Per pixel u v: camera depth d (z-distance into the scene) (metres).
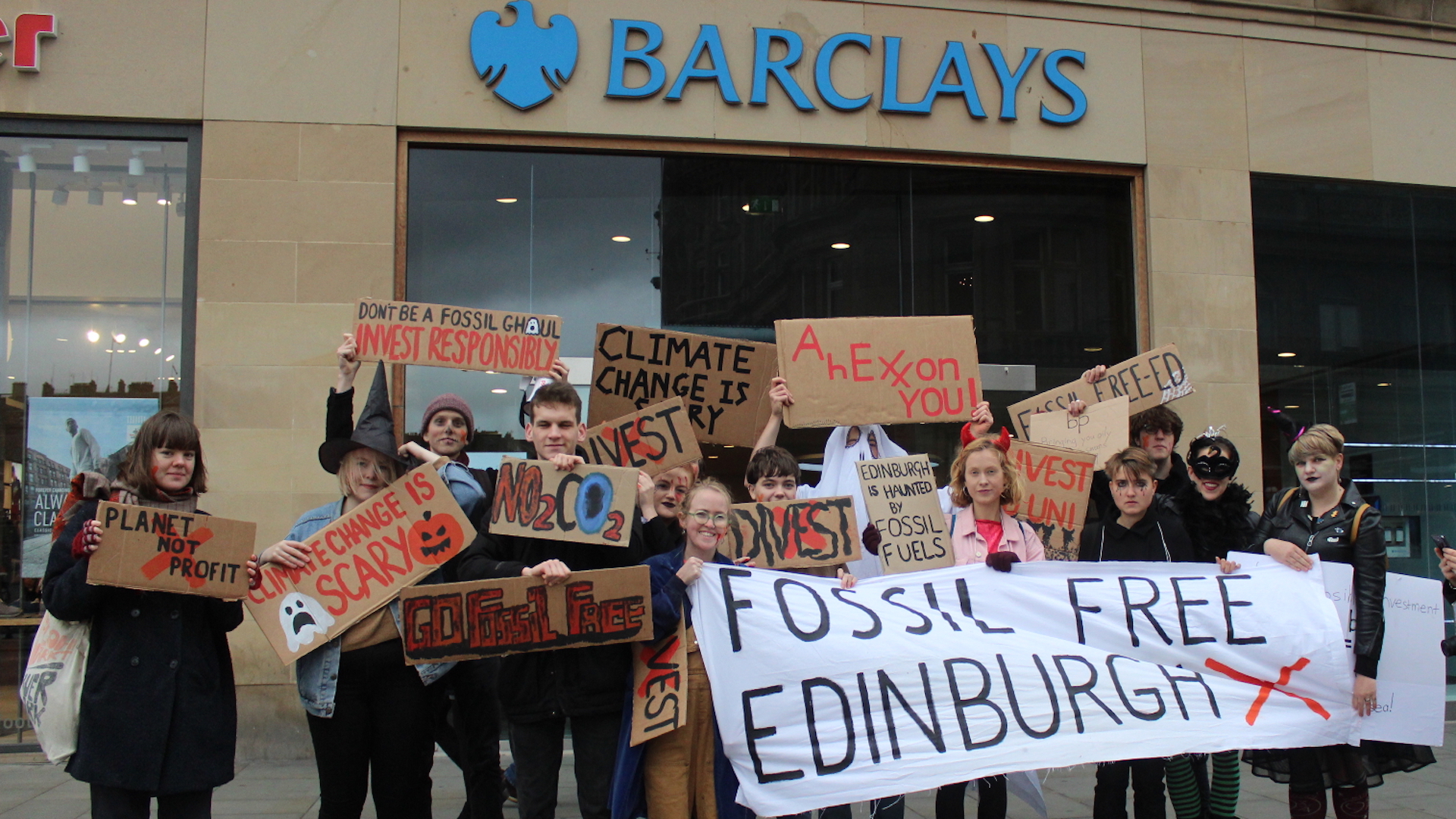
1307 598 4.22
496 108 7.27
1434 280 8.70
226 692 3.62
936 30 7.86
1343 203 8.59
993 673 3.93
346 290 7.02
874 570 4.88
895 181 7.98
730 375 5.40
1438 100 8.70
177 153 7.09
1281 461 8.23
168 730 3.41
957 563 4.42
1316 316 8.45
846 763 3.74
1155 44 8.19
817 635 3.87
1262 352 8.30
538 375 4.94
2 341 6.95
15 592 6.89
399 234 7.21
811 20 7.69
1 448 6.95
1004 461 4.46
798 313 7.76
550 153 7.53
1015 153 7.92
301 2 7.11
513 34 7.27
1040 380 8.02
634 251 7.59
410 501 3.82
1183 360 8.03
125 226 7.05
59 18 6.94
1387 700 4.17
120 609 3.44
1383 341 8.56
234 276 6.93
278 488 6.85
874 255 7.90
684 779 3.65
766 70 7.57
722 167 7.73
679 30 7.51
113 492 3.51
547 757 3.63
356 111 7.11
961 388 5.20
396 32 7.19
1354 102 8.52
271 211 6.99
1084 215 8.20
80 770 3.32
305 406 6.91
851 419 5.11
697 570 3.74
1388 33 8.59
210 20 7.02
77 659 3.43
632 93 7.38
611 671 3.65
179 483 3.53
